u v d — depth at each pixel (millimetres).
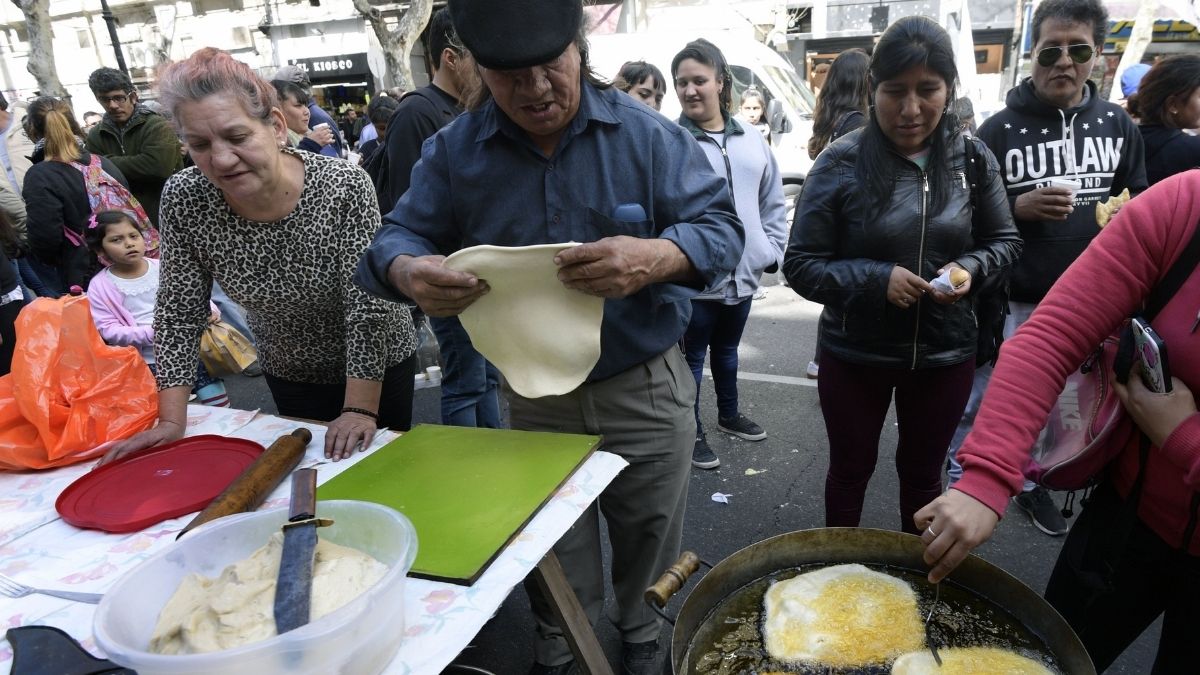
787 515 2514
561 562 1564
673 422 1456
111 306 2863
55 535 1178
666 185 1282
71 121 4086
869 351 1705
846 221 1697
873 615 919
